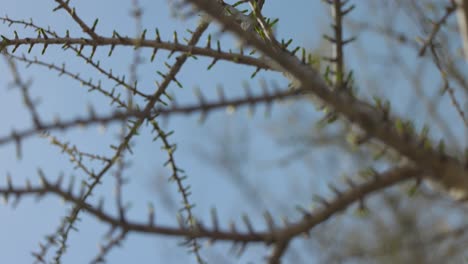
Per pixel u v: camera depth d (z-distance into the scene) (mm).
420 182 870
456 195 849
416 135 854
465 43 852
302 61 857
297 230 900
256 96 902
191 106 920
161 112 930
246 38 820
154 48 946
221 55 926
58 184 921
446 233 1184
